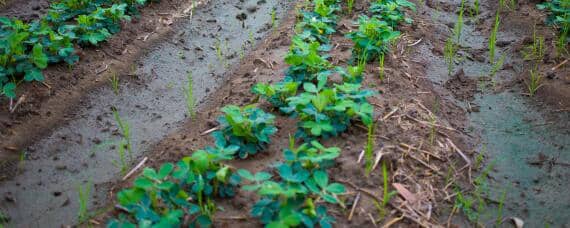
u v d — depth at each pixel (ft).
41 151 8.91
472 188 8.39
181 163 7.74
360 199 7.97
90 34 10.22
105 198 8.28
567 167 8.70
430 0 11.77
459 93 9.76
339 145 8.48
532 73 9.77
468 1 11.82
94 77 9.93
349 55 10.01
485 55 10.46
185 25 11.15
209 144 8.71
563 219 8.13
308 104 8.50
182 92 9.87
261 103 9.13
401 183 8.18
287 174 7.66
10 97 9.27
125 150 8.95
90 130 9.23
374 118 8.86
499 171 8.64
